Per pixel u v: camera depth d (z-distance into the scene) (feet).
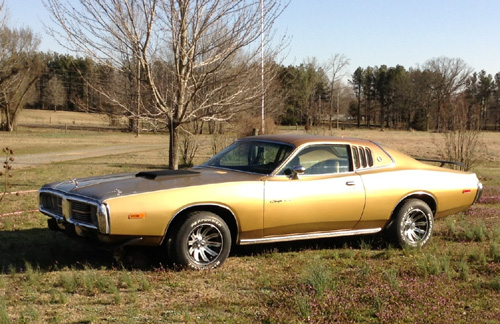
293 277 18.30
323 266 18.31
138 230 17.63
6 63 174.70
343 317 14.28
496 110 359.46
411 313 14.71
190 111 36.99
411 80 353.92
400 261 21.03
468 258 21.39
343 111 283.59
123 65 35.09
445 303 15.61
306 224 20.83
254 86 36.17
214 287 17.11
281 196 20.07
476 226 26.48
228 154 22.93
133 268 19.07
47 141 131.44
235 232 19.93
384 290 16.34
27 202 34.24
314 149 21.63
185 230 18.44
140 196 17.79
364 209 22.00
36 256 20.54
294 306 14.96
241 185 19.48
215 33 34.78
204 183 19.13
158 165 70.28
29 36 184.55
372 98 388.78
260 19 34.96
